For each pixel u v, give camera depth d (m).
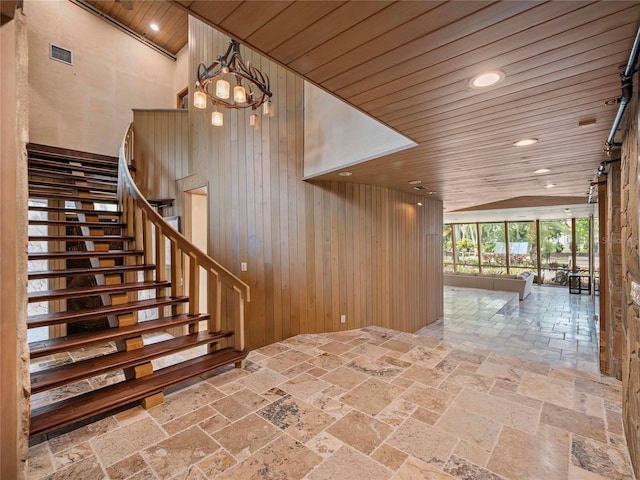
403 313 5.44
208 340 2.84
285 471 1.67
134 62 6.74
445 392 2.49
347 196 4.44
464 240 13.34
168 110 5.40
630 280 1.75
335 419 2.14
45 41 5.57
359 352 3.38
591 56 1.36
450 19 1.13
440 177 4.04
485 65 1.44
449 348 3.49
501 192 5.52
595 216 8.40
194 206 5.38
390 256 5.12
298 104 4.05
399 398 2.40
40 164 4.53
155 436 1.96
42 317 2.31
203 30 4.87
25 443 1.02
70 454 1.80
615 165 2.80
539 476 1.62
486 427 2.04
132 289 2.90
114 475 1.65
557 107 1.88
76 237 3.31
